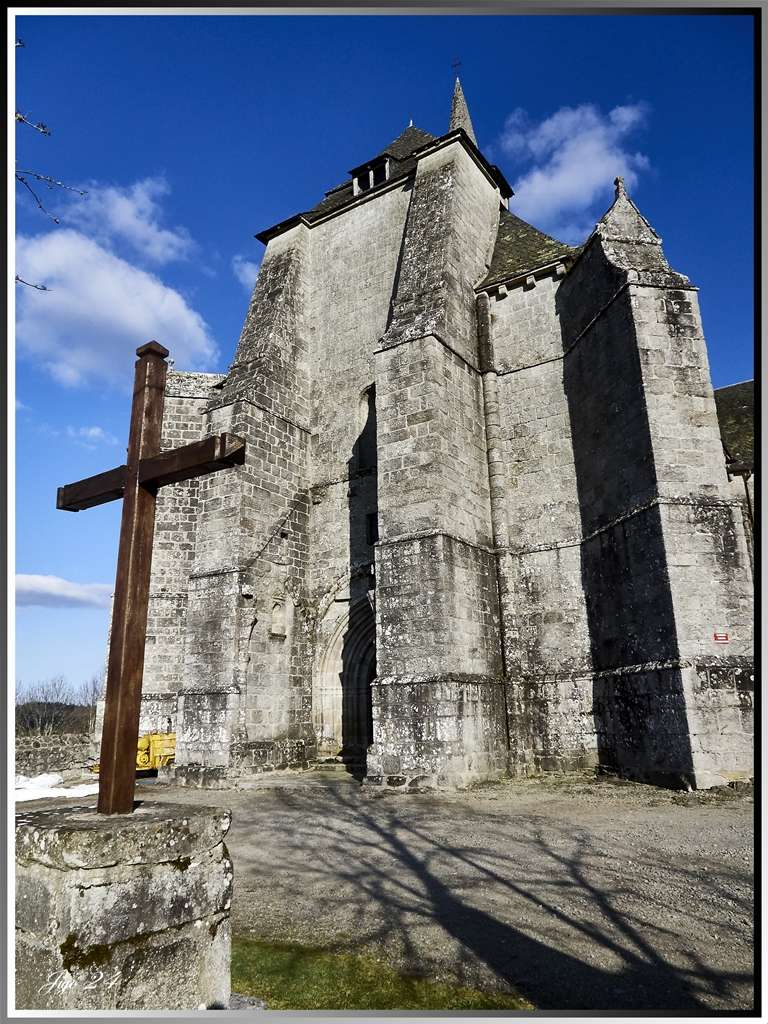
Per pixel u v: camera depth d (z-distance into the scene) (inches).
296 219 875.4
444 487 563.5
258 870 300.4
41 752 872.9
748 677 438.3
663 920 215.8
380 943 207.0
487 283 711.1
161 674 837.8
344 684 713.6
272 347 774.5
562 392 655.1
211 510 692.1
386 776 505.7
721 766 427.2
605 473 569.6
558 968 183.9
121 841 125.5
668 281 531.8
